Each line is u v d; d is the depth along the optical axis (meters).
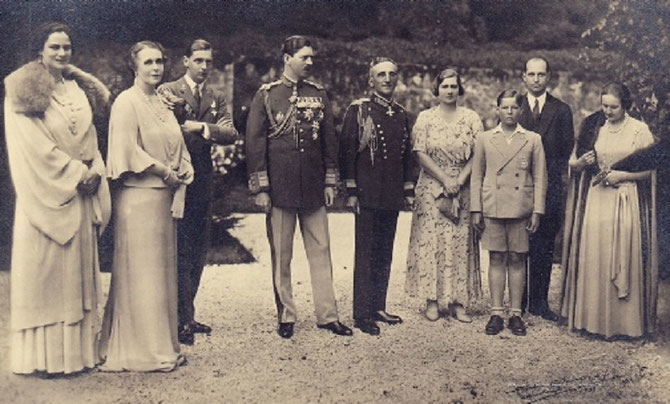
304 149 4.30
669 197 4.72
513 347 4.39
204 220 4.38
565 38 6.71
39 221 3.60
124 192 3.79
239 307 4.79
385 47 7.33
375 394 3.77
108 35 5.08
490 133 4.58
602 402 3.84
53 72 3.68
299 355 4.15
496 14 7.26
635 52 5.58
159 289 3.84
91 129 3.77
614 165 4.45
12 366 3.71
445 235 4.71
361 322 4.54
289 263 4.40
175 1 5.43
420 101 7.46
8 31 4.36
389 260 4.64
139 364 3.83
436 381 3.94
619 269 4.46
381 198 4.46
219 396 3.66
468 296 4.76
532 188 4.57
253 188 4.28
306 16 6.82
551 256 4.87
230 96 6.35
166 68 4.23
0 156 4.86
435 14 7.36
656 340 4.52
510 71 7.45
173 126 3.88
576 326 4.58
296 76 4.33
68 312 3.68
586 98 6.59
